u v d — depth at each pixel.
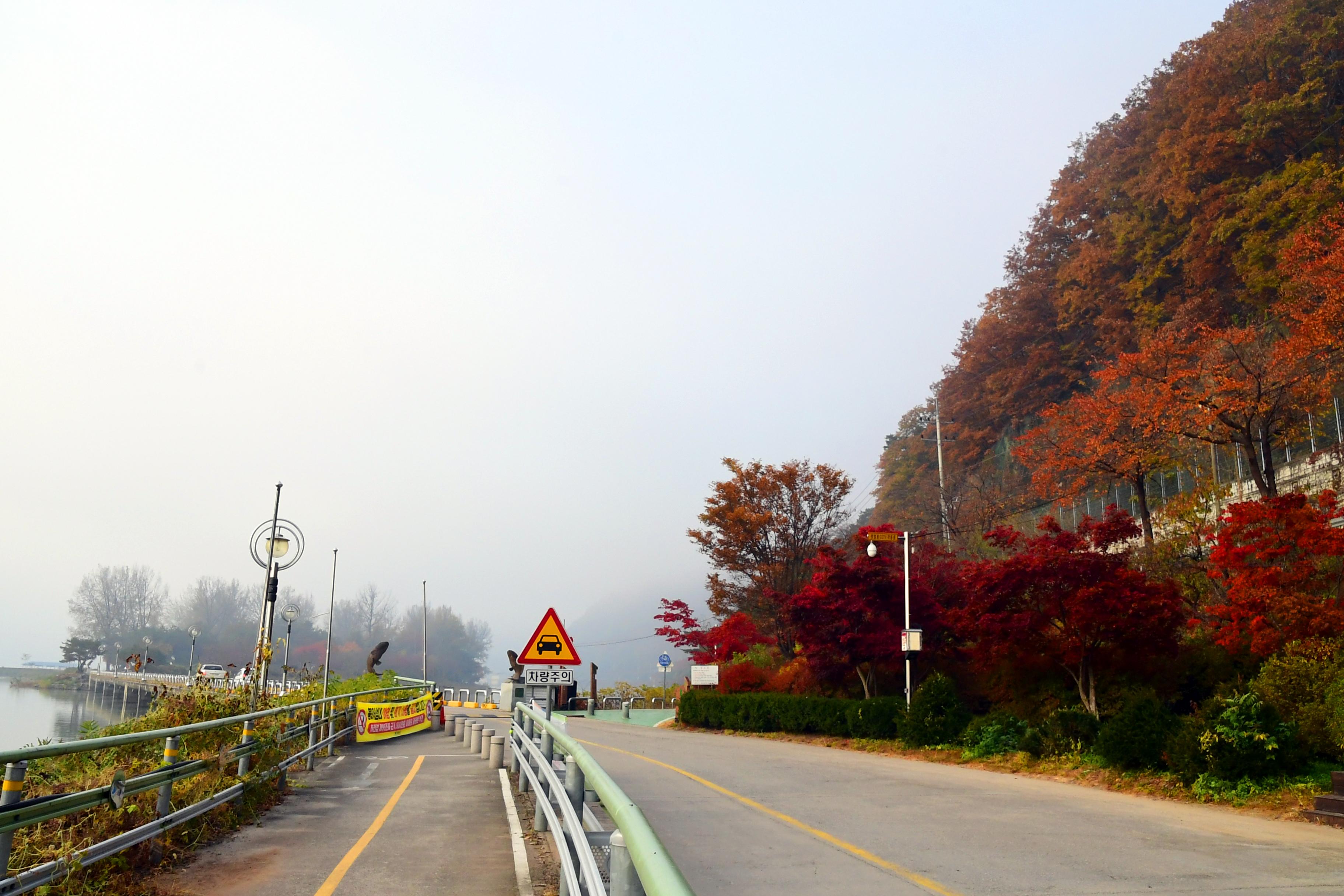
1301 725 14.73
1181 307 43.22
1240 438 27.78
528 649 14.04
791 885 8.67
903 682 28.52
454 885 7.91
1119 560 20.25
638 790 15.73
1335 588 17.34
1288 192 40.44
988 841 10.98
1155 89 62.78
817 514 38.03
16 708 63.47
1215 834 11.46
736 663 37.59
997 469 63.28
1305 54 45.97
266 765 12.40
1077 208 66.00
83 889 6.82
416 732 28.38
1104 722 18.05
